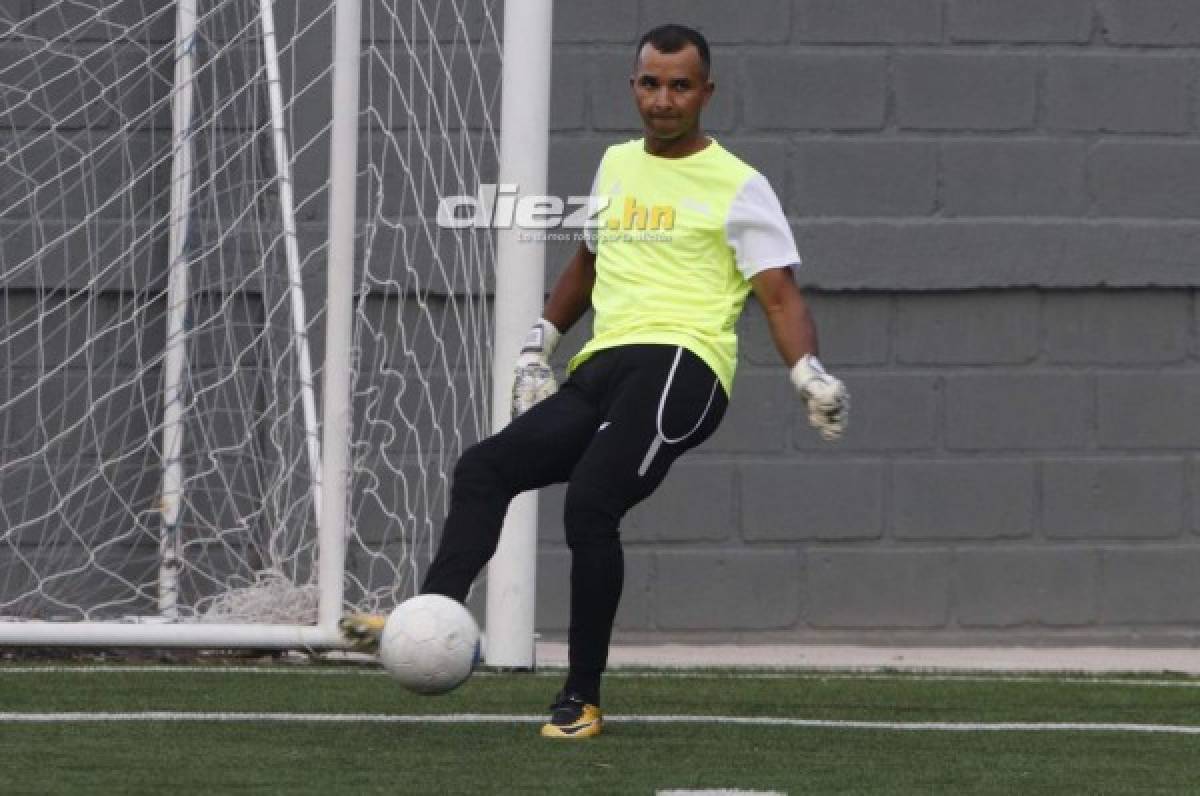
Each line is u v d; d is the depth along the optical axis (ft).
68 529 95.04
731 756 60.44
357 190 96.02
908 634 98.84
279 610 86.94
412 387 95.86
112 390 95.40
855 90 98.63
